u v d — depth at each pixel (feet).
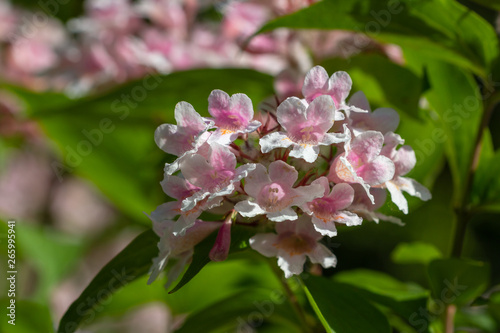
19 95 1.35
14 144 1.68
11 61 1.78
